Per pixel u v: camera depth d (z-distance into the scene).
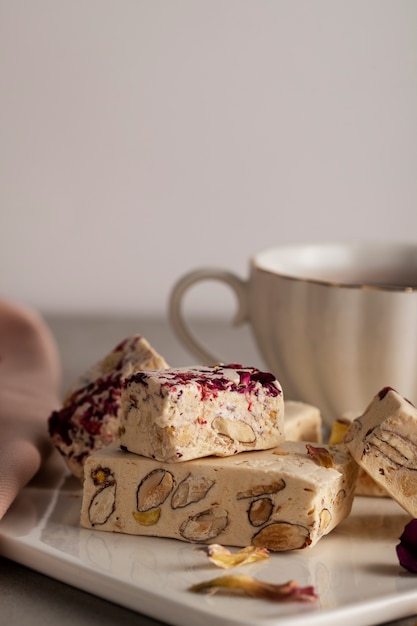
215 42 0.77
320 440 0.49
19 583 0.40
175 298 0.58
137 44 0.77
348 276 0.58
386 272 0.58
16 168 0.79
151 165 0.79
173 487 0.41
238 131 0.79
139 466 0.42
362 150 0.79
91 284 0.81
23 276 0.81
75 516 0.43
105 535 0.42
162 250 0.81
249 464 0.41
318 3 0.77
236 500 0.41
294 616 0.36
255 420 0.43
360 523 0.43
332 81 0.78
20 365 0.58
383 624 0.37
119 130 0.79
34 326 0.62
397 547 0.40
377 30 0.77
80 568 0.39
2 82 0.78
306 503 0.40
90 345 0.71
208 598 0.37
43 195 0.80
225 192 0.80
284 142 0.79
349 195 0.80
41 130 0.79
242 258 0.81
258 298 0.53
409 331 0.49
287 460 0.42
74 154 0.79
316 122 0.79
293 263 0.57
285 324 0.52
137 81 0.78
